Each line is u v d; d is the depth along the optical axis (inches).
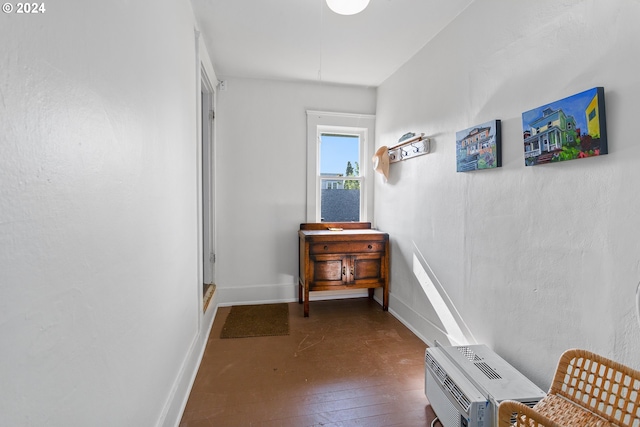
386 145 126.6
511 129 63.9
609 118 45.7
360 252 118.0
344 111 135.3
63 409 26.0
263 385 72.5
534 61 58.3
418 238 101.3
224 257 127.0
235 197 127.0
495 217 68.6
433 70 92.6
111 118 34.3
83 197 28.9
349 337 98.6
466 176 78.0
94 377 30.8
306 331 102.7
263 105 127.9
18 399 21.2
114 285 35.1
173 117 60.4
